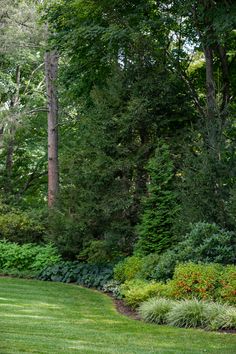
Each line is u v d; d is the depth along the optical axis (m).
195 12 14.70
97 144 14.73
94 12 16.31
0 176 25.05
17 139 25.62
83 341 7.39
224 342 7.71
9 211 20.56
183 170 12.55
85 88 18.17
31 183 27.36
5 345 6.57
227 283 9.62
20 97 25.69
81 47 16.78
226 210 11.60
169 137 14.98
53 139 22.03
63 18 17.09
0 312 9.42
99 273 14.43
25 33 21.14
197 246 11.05
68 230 15.59
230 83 17.11
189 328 8.78
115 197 14.52
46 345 6.81
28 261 16.42
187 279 9.99
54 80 21.23
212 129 12.44
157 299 9.95
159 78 14.80
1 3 20.95
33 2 22.09
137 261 12.73
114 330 8.50
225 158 12.10
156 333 8.34
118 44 15.34
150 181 14.54
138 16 15.57
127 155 14.82
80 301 11.65
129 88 14.99
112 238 14.48
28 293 12.30
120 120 14.46
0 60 23.39
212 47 15.51
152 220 13.09
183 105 15.20
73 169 15.11
